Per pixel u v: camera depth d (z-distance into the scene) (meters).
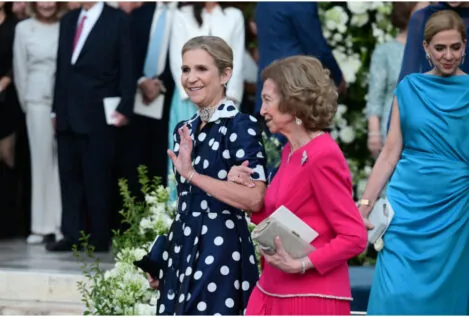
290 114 6.79
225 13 13.15
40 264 12.35
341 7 13.42
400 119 8.61
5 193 15.23
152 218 10.22
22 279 11.46
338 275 6.81
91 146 13.67
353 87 13.41
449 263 8.31
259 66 12.66
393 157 8.69
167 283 7.41
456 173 8.38
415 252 8.34
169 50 13.73
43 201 14.55
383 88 12.76
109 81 13.74
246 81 14.06
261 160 7.28
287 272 6.70
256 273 7.38
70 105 13.72
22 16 14.99
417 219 8.36
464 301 8.40
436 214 8.36
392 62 12.67
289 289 6.78
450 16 8.48
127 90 13.59
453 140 8.41
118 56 13.74
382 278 8.38
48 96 14.40
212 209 7.34
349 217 6.70
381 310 8.34
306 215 6.79
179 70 13.11
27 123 14.47
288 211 6.71
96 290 9.36
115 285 9.23
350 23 13.42
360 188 13.45
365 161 13.58
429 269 8.28
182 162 7.18
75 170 13.80
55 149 14.52
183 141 7.23
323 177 6.69
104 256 13.24
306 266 6.68
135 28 13.96
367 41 13.45
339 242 6.68
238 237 7.34
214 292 7.23
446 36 8.41
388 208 8.44
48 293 11.38
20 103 14.62
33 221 14.62
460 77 8.51
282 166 6.97
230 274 7.27
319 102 6.75
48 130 14.46
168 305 7.37
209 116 7.43
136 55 13.92
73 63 13.74
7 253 13.44
